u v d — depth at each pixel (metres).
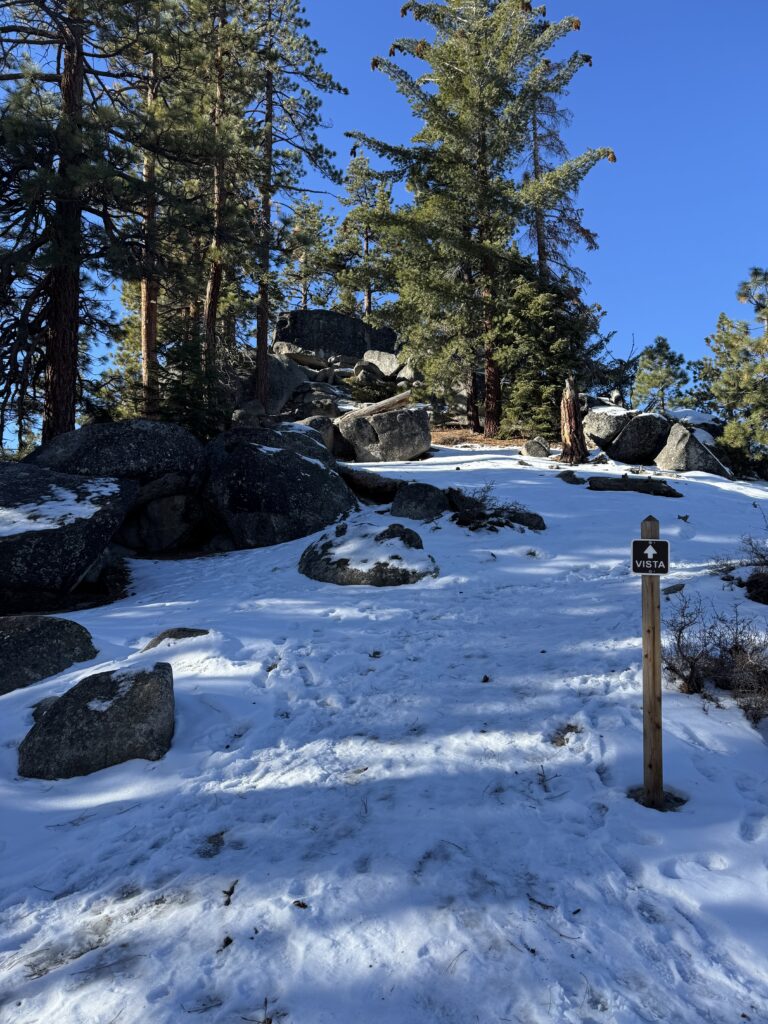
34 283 18.28
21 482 13.87
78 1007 3.06
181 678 7.29
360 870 3.95
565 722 5.87
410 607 10.27
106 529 13.31
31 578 12.21
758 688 5.84
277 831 4.49
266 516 16.47
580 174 29.33
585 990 3.00
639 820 4.32
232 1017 2.94
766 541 14.10
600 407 29.06
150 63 21.97
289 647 8.28
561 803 4.61
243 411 26.84
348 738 5.92
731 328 30.23
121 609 11.49
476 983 3.06
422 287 30.02
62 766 5.61
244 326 34.09
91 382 21.23
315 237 29.05
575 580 11.80
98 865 4.30
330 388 37.50
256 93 29.34
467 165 30.42
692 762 5.00
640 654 7.15
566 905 3.57
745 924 3.38
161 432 16.73
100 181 16.48
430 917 3.49
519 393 29.02
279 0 29.94
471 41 30.69
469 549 13.67
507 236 30.98
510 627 8.99
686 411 31.72
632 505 17.03
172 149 19.50
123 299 37.50
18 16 18.42
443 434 30.69
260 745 5.90
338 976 3.14
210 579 13.59
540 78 30.41
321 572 12.44
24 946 3.60
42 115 16.94
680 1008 2.90
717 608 8.21
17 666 7.59
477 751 5.48
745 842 4.05
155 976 3.21
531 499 17.45
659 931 3.38
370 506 18.52
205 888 3.90
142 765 5.60
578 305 30.58
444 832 4.31
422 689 6.89
